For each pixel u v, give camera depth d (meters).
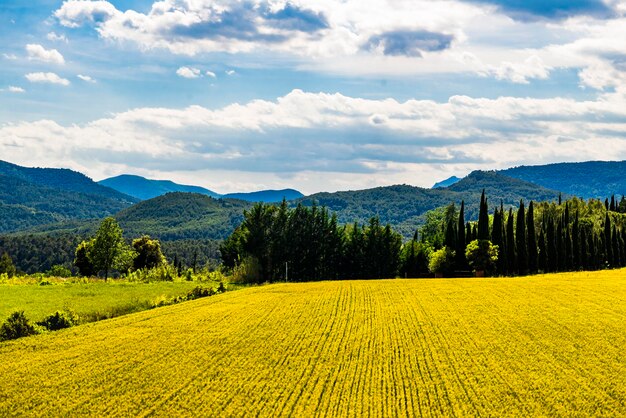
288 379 35.94
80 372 37.69
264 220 126.38
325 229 133.75
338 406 30.92
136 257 149.25
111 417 29.84
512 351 42.25
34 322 53.84
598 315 55.75
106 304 68.88
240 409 30.66
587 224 139.25
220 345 45.16
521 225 115.69
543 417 29.44
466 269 119.44
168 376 36.72
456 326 51.56
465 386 34.25
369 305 65.56
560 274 104.31
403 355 41.53
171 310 63.81
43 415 30.28
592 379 35.50
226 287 91.19
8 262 160.50
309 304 67.56
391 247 137.38
